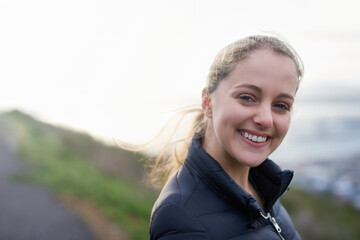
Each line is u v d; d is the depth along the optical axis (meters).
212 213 1.04
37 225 6.17
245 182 1.28
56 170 10.38
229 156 1.19
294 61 1.10
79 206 7.32
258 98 1.06
